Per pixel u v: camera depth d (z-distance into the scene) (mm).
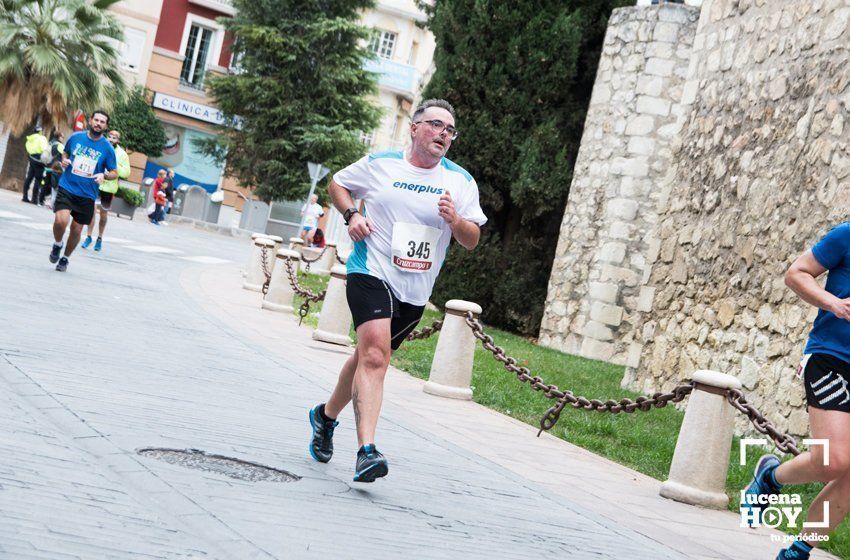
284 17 38812
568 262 20141
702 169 12984
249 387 7797
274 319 13805
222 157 39875
